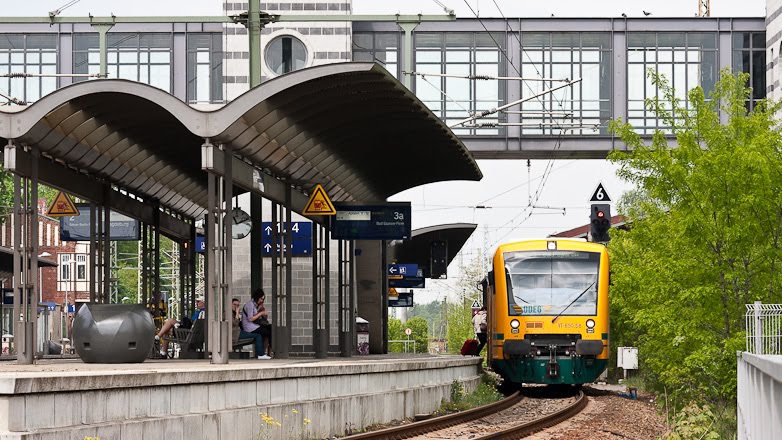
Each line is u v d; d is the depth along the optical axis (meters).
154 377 13.14
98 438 11.77
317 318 30.78
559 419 24.59
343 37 44.78
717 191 25.27
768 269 25.28
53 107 20.44
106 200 26.95
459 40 45.66
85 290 112.38
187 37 45.38
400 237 31.42
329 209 28.09
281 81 20.56
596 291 33.19
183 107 20.78
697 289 25.14
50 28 45.22
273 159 25.08
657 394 29.08
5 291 53.62
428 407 25.36
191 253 36.31
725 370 25.25
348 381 19.95
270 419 15.02
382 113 25.14
